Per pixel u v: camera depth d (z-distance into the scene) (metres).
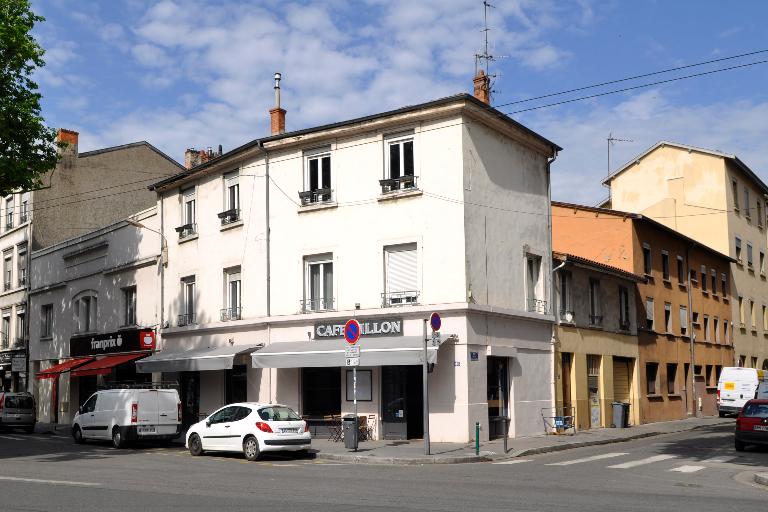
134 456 20.78
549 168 27.98
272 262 26.47
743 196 50.12
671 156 47.84
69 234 43.41
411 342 22.27
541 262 26.84
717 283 44.72
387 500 11.99
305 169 26.08
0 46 24.86
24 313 43.56
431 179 23.39
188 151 37.69
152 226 32.50
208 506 11.30
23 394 33.69
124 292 34.41
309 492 12.98
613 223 34.16
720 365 43.47
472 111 23.31
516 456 20.00
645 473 16.50
